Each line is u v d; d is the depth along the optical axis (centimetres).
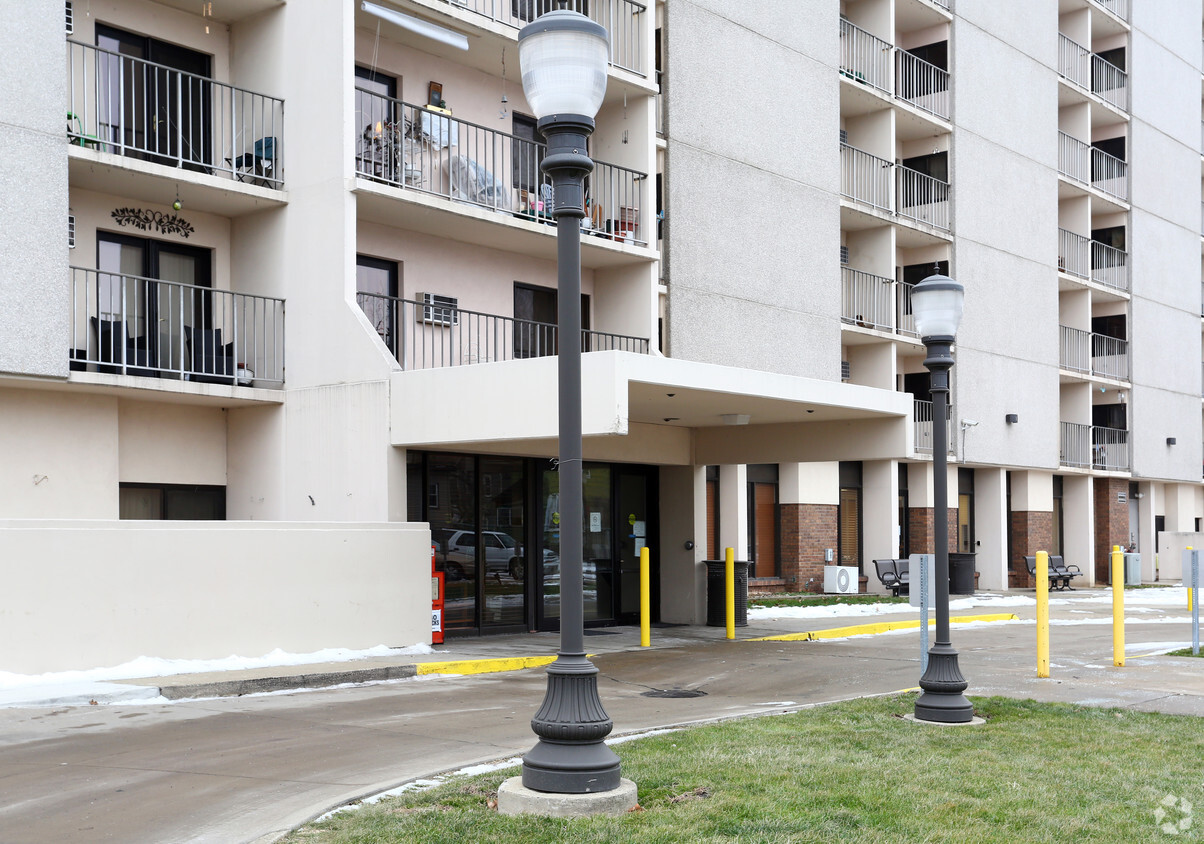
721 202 2320
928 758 821
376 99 1811
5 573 1123
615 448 1817
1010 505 3450
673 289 2200
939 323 1052
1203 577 2962
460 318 1883
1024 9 3450
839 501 2905
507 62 1917
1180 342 4253
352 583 1416
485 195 1861
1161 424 4103
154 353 1599
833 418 1820
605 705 1146
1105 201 3875
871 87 2825
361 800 696
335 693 1193
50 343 1359
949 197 3123
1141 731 946
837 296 2620
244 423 1670
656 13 2256
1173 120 4281
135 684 1120
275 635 1335
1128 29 4012
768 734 913
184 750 862
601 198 2103
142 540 1227
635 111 2086
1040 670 1315
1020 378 3338
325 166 1589
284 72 1650
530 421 1367
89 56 1553
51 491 1452
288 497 1611
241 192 1562
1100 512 3856
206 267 1691
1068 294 3822
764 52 2455
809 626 1989
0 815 667
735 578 1942
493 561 1752
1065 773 779
